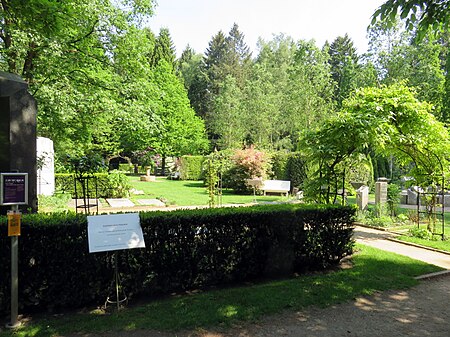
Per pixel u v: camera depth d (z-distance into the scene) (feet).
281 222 15.83
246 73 146.41
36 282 11.59
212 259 14.32
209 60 154.71
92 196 47.21
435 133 24.22
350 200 49.06
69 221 11.95
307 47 65.05
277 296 13.10
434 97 63.72
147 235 12.95
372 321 11.38
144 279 12.97
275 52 130.11
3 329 10.46
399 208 41.98
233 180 58.54
